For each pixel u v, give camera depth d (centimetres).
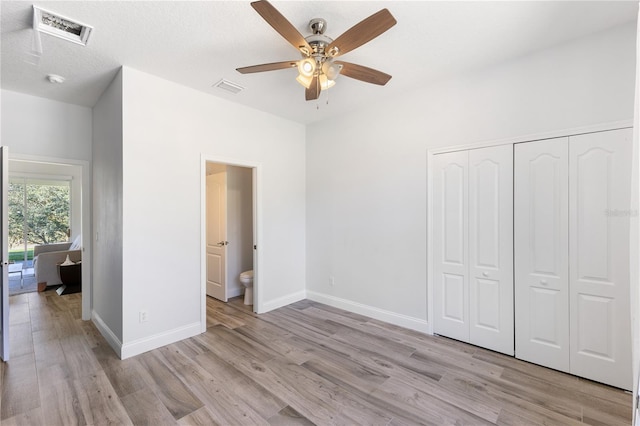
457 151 296
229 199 464
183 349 284
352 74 226
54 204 803
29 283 559
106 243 312
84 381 231
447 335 306
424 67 276
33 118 328
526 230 258
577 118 234
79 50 240
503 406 201
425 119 317
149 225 285
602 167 224
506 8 196
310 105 368
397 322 342
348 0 187
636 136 137
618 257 218
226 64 268
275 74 288
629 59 214
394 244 344
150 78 286
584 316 231
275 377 236
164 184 296
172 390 219
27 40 225
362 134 374
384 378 234
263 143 389
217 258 452
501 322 272
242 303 429
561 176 241
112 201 294
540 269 251
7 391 218
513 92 263
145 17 202
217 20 207
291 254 427
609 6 195
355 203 383
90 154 368
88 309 368
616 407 198
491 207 276
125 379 233
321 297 426
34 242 777
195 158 320
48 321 362
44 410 198
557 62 242
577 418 189
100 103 334
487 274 279
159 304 291
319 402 206
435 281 313
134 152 275
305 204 447
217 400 208
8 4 185
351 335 315
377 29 176
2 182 271
